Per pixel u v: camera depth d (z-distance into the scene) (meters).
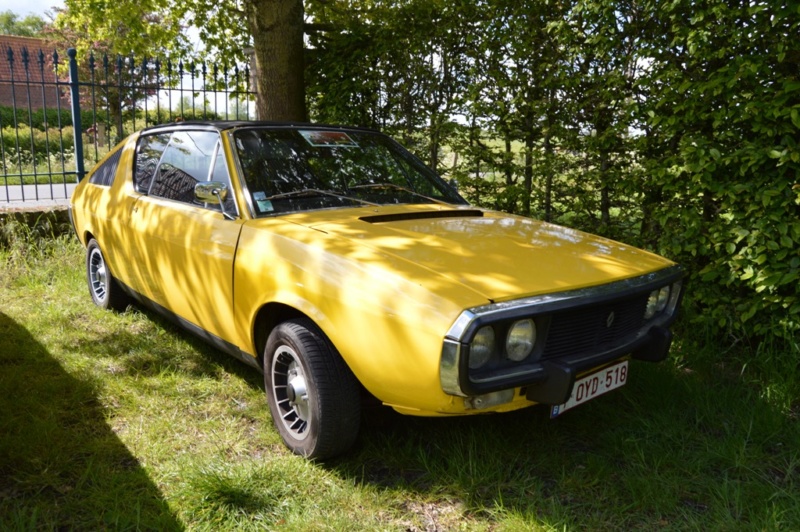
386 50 6.93
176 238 3.73
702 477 2.93
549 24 5.27
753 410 3.47
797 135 4.20
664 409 3.56
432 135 6.82
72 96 7.76
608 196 5.50
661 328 3.11
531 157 6.03
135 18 10.38
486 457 3.04
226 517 2.58
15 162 15.30
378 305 2.56
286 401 3.16
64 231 7.19
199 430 3.31
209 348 4.45
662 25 4.77
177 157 4.08
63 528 2.48
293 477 2.84
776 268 4.10
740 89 4.27
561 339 2.64
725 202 4.36
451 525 2.57
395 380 2.55
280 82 7.42
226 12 9.98
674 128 4.67
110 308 5.15
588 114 5.54
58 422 3.31
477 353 2.41
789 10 3.87
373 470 2.97
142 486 2.77
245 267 3.18
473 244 3.01
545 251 3.04
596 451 3.18
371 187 3.82
